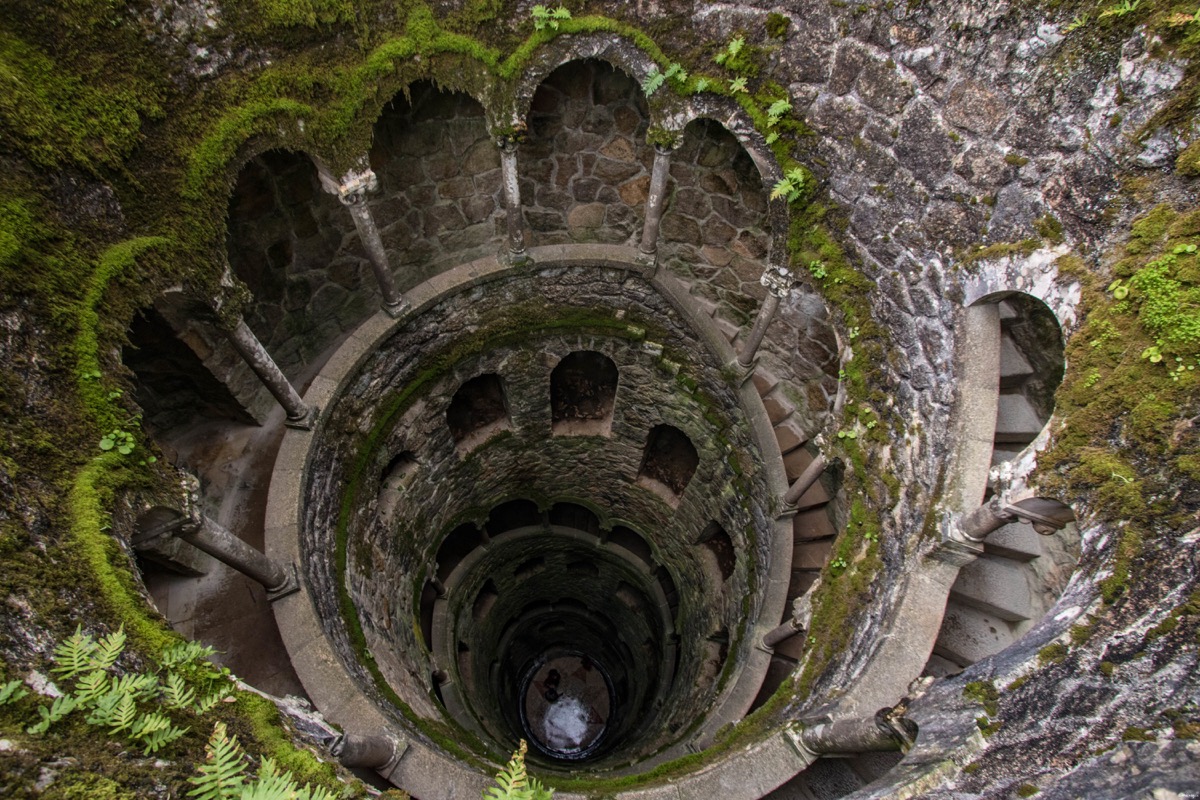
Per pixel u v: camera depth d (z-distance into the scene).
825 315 9.03
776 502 9.34
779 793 6.18
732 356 9.75
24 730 2.72
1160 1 3.89
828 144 6.68
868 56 5.91
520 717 16.59
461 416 11.86
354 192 7.07
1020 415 6.68
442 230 9.46
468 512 12.77
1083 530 4.14
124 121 5.07
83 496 4.07
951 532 5.43
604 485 13.68
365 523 9.28
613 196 9.61
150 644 3.66
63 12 4.61
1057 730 3.29
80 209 4.88
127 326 5.07
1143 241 4.08
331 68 6.40
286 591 6.79
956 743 3.69
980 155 5.25
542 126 8.73
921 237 6.01
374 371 8.89
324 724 5.06
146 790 2.76
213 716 3.51
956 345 5.71
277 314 8.31
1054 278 4.71
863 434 7.10
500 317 10.08
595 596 17.16
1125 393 4.03
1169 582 3.32
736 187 8.75
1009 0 4.66
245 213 7.20
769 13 6.41
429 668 10.10
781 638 8.49
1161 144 3.99
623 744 13.28
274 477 7.50
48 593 3.45
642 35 7.02
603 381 12.29
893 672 5.39
